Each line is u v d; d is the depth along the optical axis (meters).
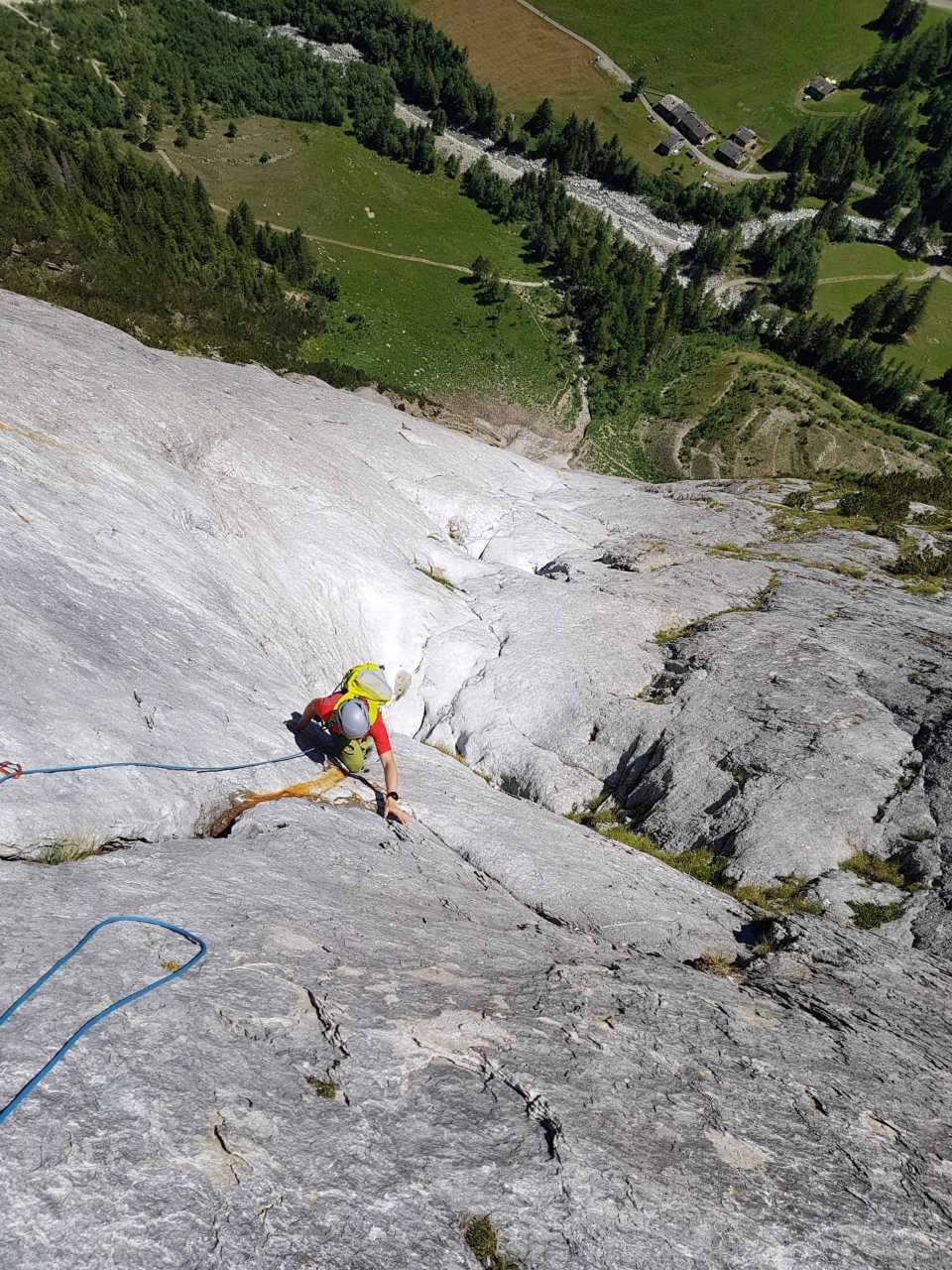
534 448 135.00
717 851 12.61
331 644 15.48
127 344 21.72
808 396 147.12
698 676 17.02
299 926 5.40
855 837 12.27
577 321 157.38
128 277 81.44
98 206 140.25
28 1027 3.66
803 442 136.12
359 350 144.38
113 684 7.46
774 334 166.00
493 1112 4.19
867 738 14.12
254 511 16.47
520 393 144.12
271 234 152.25
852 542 26.92
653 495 33.94
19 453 10.67
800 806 12.77
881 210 197.75
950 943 10.17
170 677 8.51
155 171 150.88
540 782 15.39
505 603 20.33
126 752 6.64
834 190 197.50
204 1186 3.21
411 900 6.79
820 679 16.14
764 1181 4.33
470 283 163.25
